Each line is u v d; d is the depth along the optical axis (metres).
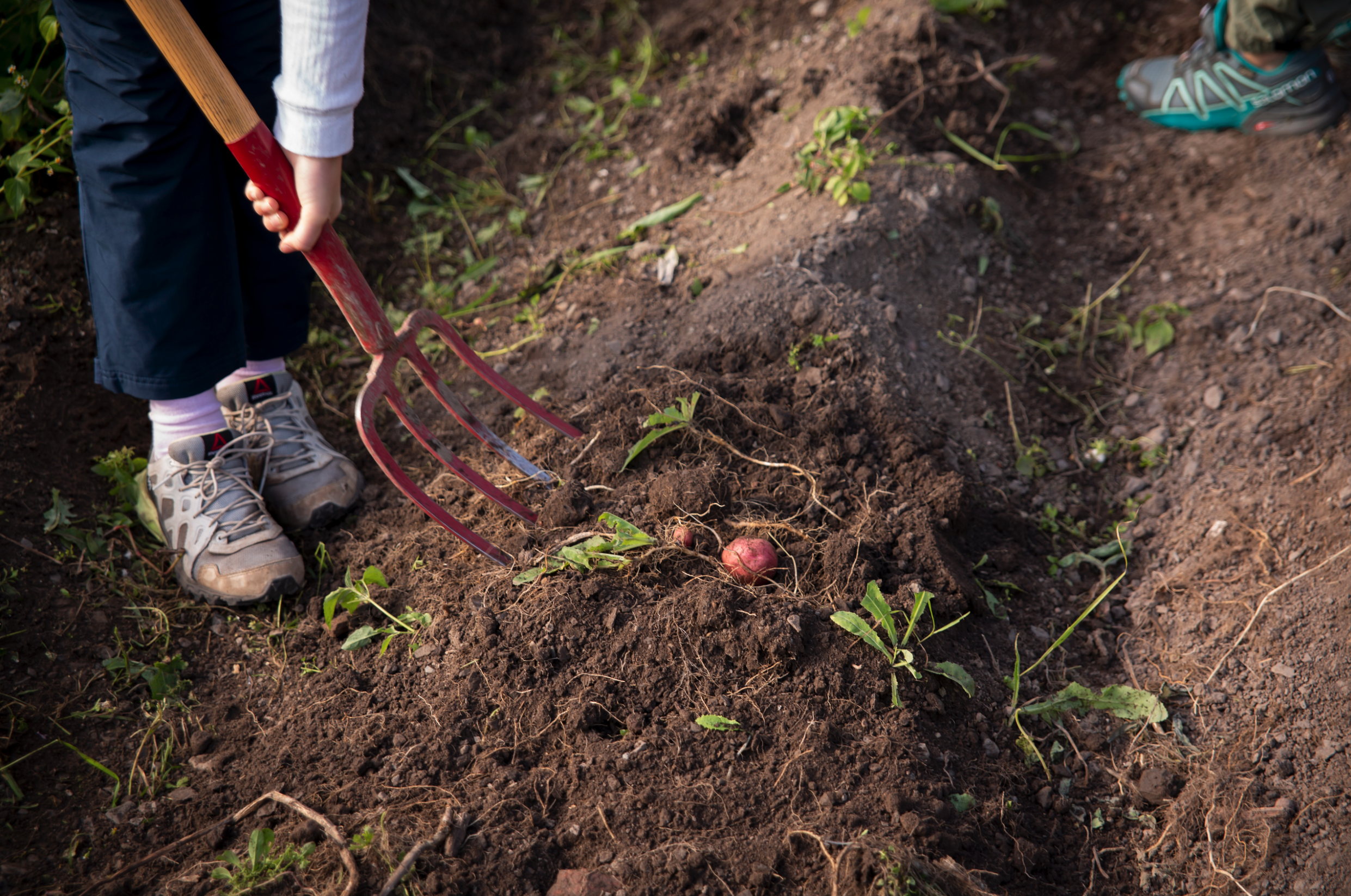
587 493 2.25
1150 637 2.20
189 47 1.43
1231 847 1.80
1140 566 2.37
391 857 1.65
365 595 2.13
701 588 2.00
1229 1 3.19
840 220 2.83
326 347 2.88
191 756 1.93
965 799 1.81
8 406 2.33
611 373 2.62
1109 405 2.75
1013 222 3.15
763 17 3.77
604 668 1.95
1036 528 2.45
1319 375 2.59
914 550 2.16
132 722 1.97
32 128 2.65
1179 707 2.05
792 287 2.67
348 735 1.93
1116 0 3.88
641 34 3.92
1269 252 2.97
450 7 3.89
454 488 2.39
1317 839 1.78
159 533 2.28
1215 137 3.40
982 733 1.95
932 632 2.00
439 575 2.17
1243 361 2.72
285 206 1.61
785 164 3.09
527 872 1.66
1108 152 3.45
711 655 1.94
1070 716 2.02
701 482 2.21
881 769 1.80
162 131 1.77
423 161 3.49
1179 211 3.22
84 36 1.68
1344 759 1.88
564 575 2.07
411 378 2.80
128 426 2.49
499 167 3.48
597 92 3.74
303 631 2.15
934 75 3.30
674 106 3.57
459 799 1.78
